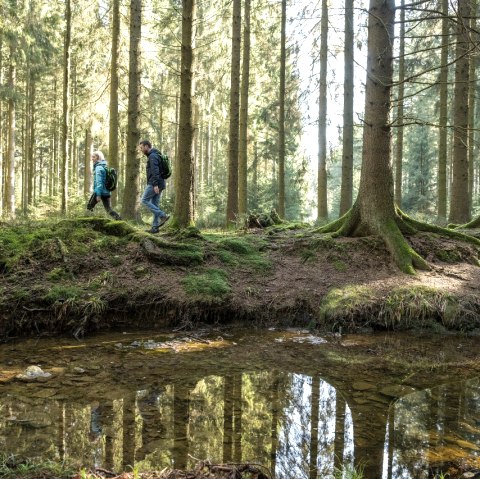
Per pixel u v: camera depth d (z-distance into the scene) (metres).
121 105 17.67
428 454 3.50
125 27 16.42
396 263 8.37
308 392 4.71
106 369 5.22
